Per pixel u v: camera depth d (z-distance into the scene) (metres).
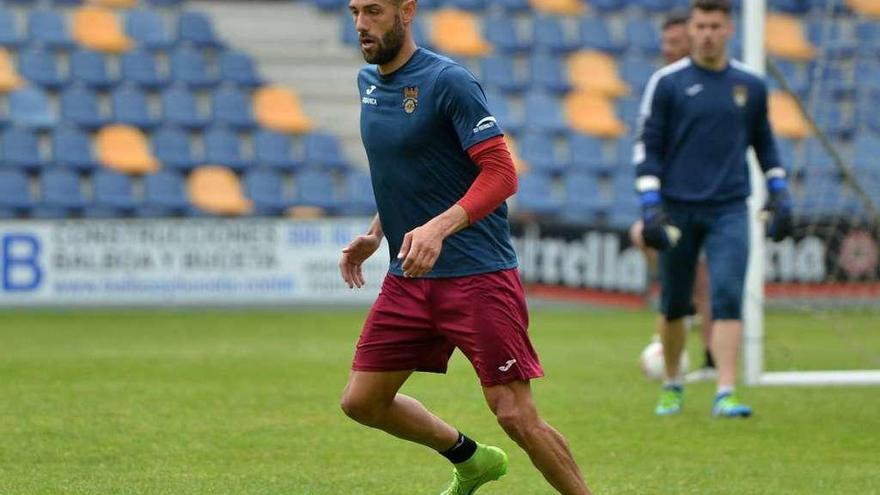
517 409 16.62
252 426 26.25
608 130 72.88
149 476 20.83
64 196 62.41
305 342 44.62
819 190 48.88
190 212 64.44
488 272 16.59
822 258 52.62
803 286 56.97
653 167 28.11
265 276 57.91
